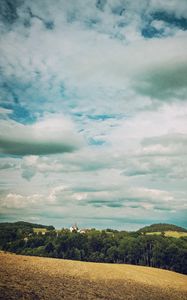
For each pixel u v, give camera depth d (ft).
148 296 115.34
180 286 165.68
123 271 172.35
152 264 390.21
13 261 122.83
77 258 413.39
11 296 70.13
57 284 96.63
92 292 97.60
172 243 390.42
